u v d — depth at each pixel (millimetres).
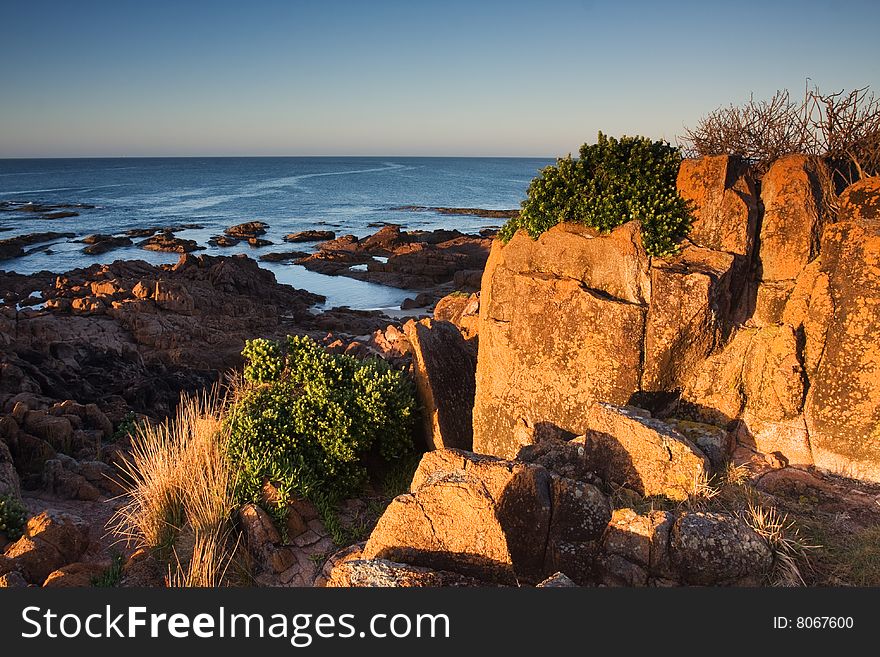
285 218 98375
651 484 6238
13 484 8742
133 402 15953
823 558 5438
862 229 6602
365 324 31438
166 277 40031
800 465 6738
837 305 6699
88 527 7945
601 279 7926
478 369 9023
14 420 10695
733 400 7191
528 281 8227
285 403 8805
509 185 196875
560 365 8078
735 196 7715
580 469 6652
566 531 5711
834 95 7879
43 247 62938
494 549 5594
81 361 19938
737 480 6344
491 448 8797
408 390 9305
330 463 8219
